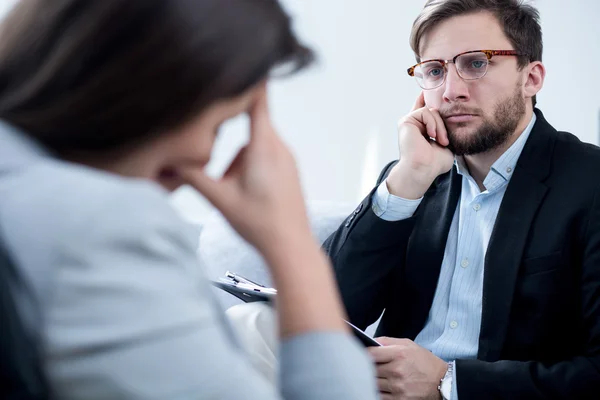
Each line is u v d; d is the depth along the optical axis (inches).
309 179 125.5
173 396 19.1
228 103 22.8
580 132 122.5
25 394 18.5
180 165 24.0
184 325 19.6
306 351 23.7
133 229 19.4
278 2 24.0
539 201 61.7
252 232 25.0
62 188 20.3
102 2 21.4
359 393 23.3
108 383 18.6
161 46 21.1
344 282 68.4
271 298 46.8
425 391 58.2
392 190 68.1
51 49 22.0
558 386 56.1
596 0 121.0
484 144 64.4
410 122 68.4
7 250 19.5
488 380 57.3
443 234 68.5
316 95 124.1
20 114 22.0
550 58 122.7
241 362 21.1
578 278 60.2
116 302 18.7
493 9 64.2
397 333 70.6
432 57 66.4
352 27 123.6
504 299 60.7
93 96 21.2
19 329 18.7
